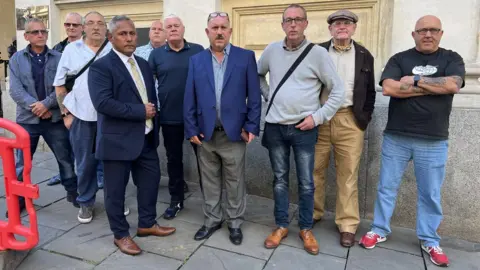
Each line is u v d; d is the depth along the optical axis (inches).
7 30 333.4
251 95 110.5
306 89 106.6
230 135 108.7
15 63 132.3
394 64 110.0
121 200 108.7
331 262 108.0
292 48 107.4
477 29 121.0
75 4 200.4
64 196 152.6
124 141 104.4
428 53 106.2
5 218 130.3
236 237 116.6
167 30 128.3
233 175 114.7
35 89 133.2
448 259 111.9
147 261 105.6
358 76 113.5
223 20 105.8
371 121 131.0
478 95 119.6
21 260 102.6
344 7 143.5
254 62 111.5
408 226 131.1
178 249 112.3
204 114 109.6
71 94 121.4
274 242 114.6
